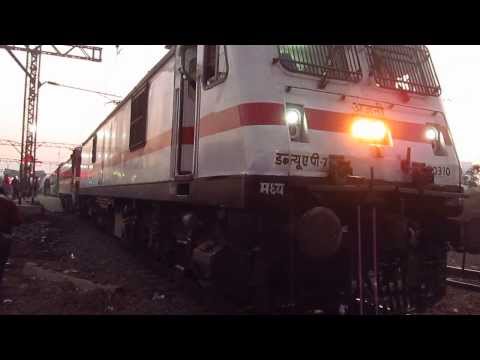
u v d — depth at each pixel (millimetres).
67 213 24672
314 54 4996
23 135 24156
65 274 7984
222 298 5770
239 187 4484
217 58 5293
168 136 6930
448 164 5625
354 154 4926
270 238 4613
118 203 11898
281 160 4473
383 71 5406
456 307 5988
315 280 4898
